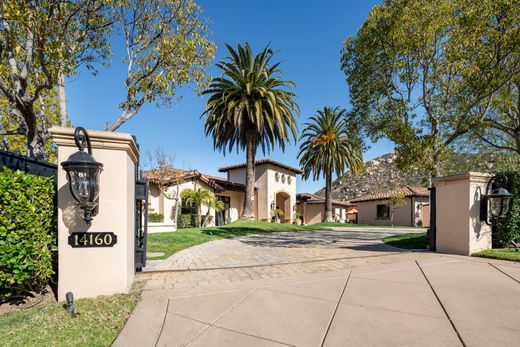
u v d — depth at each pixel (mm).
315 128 29078
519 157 14844
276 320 3574
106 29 8539
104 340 3059
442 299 4176
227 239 13172
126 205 4531
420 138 10062
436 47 10180
